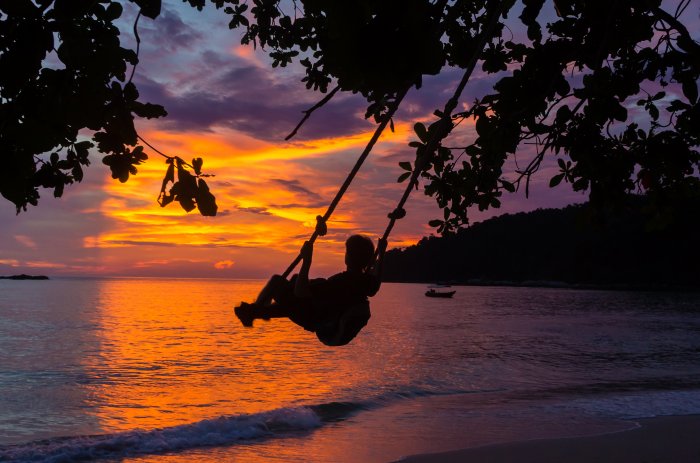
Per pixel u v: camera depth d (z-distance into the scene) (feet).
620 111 12.89
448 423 50.39
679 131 12.53
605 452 38.63
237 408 60.64
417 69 6.18
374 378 80.07
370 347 119.96
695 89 11.61
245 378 79.61
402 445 42.34
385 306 316.19
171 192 8.64
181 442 43.32
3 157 7.39
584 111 13.24
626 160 13.71
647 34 12.64
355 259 12.24
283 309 11.88
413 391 70.08
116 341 127.24
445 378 80.69
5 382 76.69
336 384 75.05
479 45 9.55
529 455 38.17
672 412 54.24
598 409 56.39
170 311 238.48
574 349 121.08
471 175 15.44
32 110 7.38
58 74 7.40
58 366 91.25
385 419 52.37
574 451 38.96
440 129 10.12
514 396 66.18
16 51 6.88
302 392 69.51
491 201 15.53
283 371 86.17
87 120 7.80
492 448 40.42
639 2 11.51
